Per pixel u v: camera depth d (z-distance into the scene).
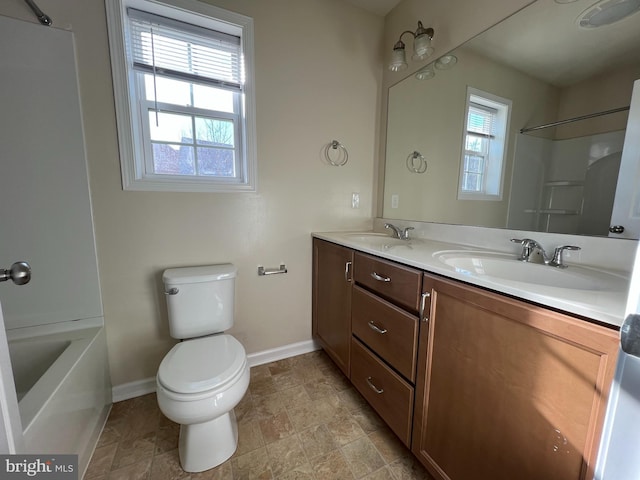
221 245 1.55
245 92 1.49
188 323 1.33
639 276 0.39
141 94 1.37
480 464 0.79
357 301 1.35
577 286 0.86
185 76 1.43
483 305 0.74
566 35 1.00
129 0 1.24
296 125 1.66
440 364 0.90
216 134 1.55
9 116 1.11
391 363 1.12
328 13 1.66
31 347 1.18
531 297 0.64
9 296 1.20
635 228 0.86
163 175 1.44
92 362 1.18
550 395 0.62
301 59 1.62
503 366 0.71
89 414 1.12
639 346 0.38
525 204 1.16
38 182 1.18
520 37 1.13
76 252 1.26
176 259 1.46
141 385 1.46
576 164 0.99
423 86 1.60
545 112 1.07
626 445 0.42
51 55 1.13
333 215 1.87
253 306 1.70
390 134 1.86
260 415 1.33
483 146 1.31
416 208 1.71
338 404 1.41
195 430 1.05
